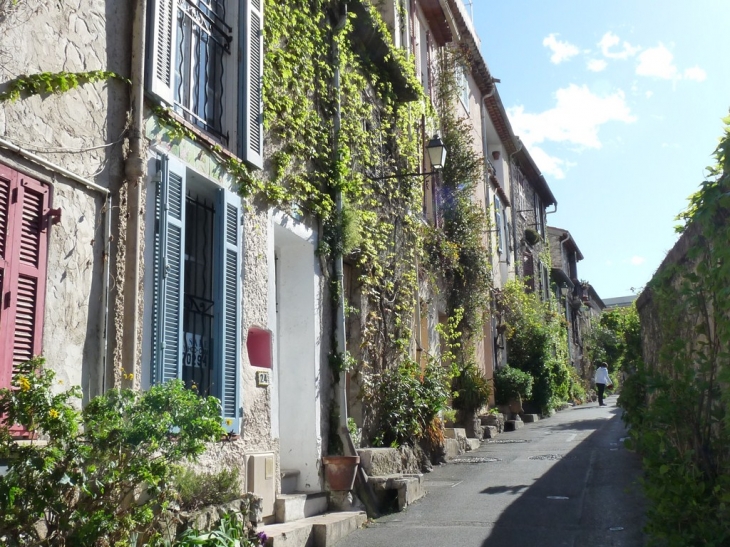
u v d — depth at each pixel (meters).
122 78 5.63
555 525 7.22
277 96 8.12
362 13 10.45
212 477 5.87
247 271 7.21
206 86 7.18
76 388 4.38
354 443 9.14
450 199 15.73
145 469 4.46
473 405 14.52
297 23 8.74
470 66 18.52
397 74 11.97
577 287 44.91
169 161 6.04
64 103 5.08
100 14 5.55
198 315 6.53
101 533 4.24
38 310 4.66
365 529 7.50
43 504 4.01
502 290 21.25
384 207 11.34
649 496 5.65
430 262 13.68
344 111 9.94
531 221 29.95
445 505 8.36
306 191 8.55
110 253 5.39
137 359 5.49
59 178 4.96
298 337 8.54
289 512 7.18
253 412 7.03
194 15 7.00
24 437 4.41
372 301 10.70
